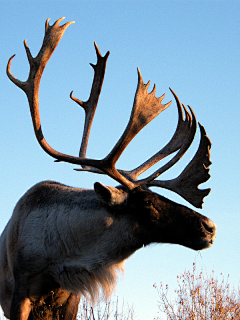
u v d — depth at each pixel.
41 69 8.48
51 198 8.94
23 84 8.53
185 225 8.40
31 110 8.51
